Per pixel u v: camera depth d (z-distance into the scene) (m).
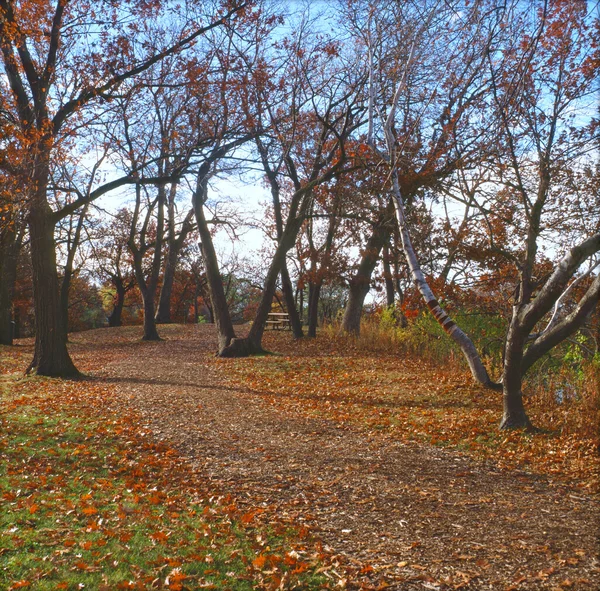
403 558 5.21
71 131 15.45
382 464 8.24
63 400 13.08
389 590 4.63
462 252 17.91
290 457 8.59
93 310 67.88
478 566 5.03
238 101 18.72
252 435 9.95
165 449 8.95
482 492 7.06
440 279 18.33
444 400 12.77
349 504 6.63
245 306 68.06
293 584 4.69
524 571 4.92
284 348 23.77
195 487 7.19
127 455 8.54
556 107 13.03
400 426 10.55
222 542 5.50
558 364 15.48
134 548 5.31
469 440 9.53
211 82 17.14
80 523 5.89
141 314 61.88
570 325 9.06
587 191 14.52
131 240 30.45
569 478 7.52
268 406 12.65
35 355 17.38
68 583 4.62
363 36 14.98
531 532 5.77
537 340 9.59
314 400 13.36
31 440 9.18
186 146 18.05
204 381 16.50
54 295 17.31
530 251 13.28
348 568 5.00
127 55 16.33
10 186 14.30
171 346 26.98
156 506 6.46
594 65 12.41
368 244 24.67
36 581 4.66
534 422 10.54
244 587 4.69
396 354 20.80
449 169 14.97
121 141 19.09
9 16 15.02
